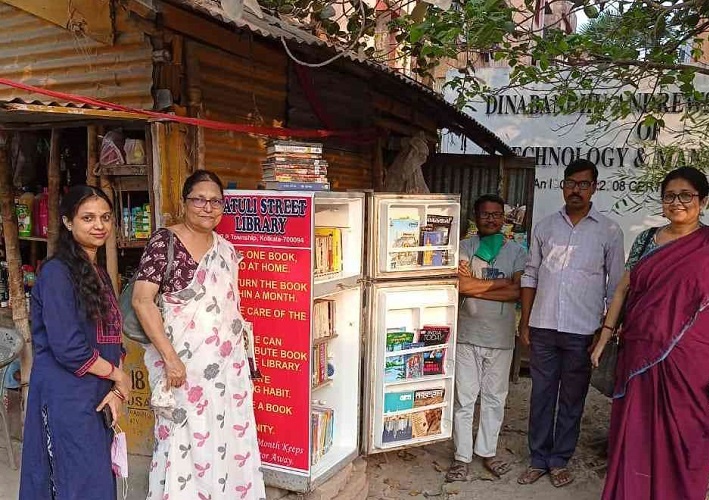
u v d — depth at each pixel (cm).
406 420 379
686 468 314
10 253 405
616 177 850
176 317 269
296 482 318
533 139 878
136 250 412
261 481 306
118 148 349
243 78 397
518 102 876
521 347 650
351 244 355
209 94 367
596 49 370
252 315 319
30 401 249
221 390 280
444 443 468
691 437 312
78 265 246
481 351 399
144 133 370
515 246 414
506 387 407
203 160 352
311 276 304
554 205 879
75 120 360
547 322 384
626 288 348
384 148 638
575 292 376
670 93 803
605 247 375
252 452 300
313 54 384
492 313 395
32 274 436
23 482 250
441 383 392
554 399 398
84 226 246
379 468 420
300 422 315
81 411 245
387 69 449
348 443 362
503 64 886
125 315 277
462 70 417
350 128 526
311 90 464
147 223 357
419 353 377
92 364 245
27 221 413
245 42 386
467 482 400
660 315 314
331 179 514
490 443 409
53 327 238
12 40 388
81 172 420
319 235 332
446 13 308
